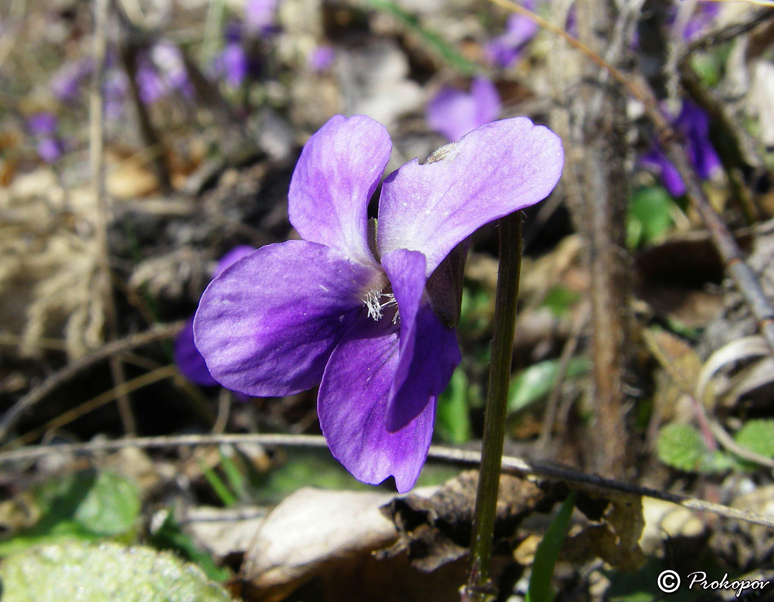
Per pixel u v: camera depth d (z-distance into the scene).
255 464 0.10
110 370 0.11
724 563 0.07
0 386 0.11
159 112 0.18
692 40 0.08
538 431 0.10
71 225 0.12
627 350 0.08
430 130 0.16
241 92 0.18
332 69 0.19
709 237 0.10
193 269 0.12
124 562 0.06
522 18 0.19
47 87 0.21
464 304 0.12
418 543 0.06
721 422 0.08
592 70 0.08
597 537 0.06
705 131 0.09
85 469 0.08
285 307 0.05
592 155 0.08
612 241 0.08
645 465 0.08
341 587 0.07
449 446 0.08
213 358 0.05
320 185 0.05
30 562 0.06
